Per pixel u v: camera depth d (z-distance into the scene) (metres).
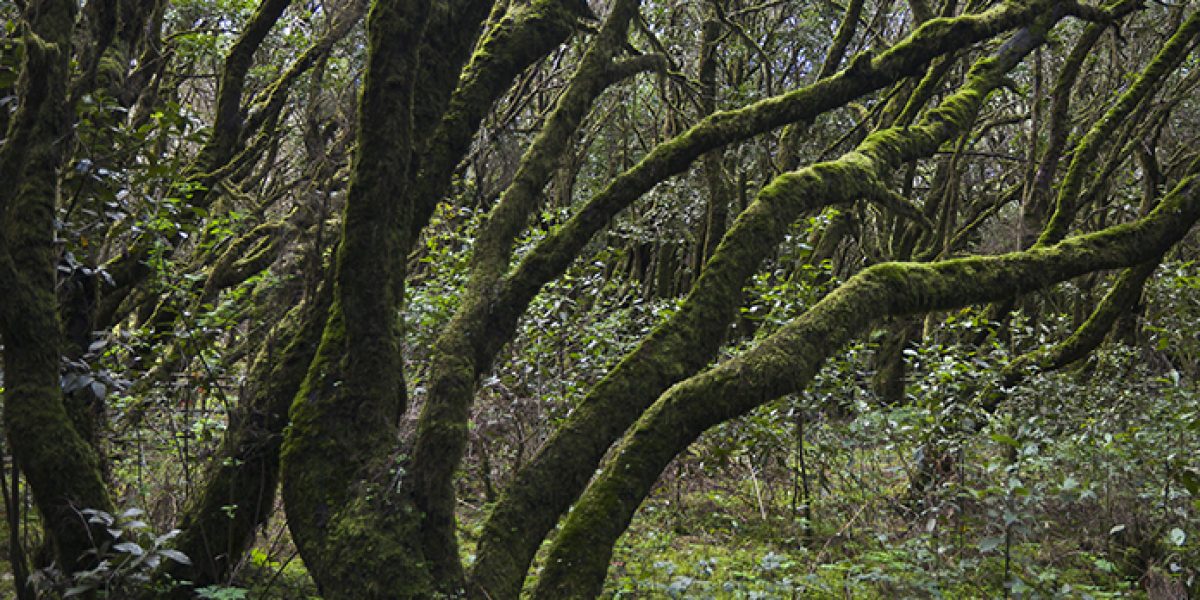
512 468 7.55
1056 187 11.70
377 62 3.28
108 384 3.75
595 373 7.62
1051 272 4.08
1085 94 13.34
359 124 3.36
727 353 7.88
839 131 12.22
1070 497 5.99
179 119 4.12
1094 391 8.53
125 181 3.96
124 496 5.26
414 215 3.86
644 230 13.19
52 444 3.31
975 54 11.76
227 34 9.17
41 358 3.31
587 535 3.43
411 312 7.33
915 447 6.64
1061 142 7.84
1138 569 6.32
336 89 6.62
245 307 5.46
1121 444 6.95
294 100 8.05
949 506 6.23
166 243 4.17
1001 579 5.91
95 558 3.45
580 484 3.54
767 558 5.80
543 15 4.04
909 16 13.38
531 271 3.85
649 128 15.63
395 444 3.50
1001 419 6.85
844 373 7.58
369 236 3.40
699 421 3.54
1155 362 10.60
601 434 3.55
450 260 8.45
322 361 3.53
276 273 5.14
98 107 3.86
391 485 3.34
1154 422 7.05
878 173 4.11
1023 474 6.41
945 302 3.90
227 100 6.13
